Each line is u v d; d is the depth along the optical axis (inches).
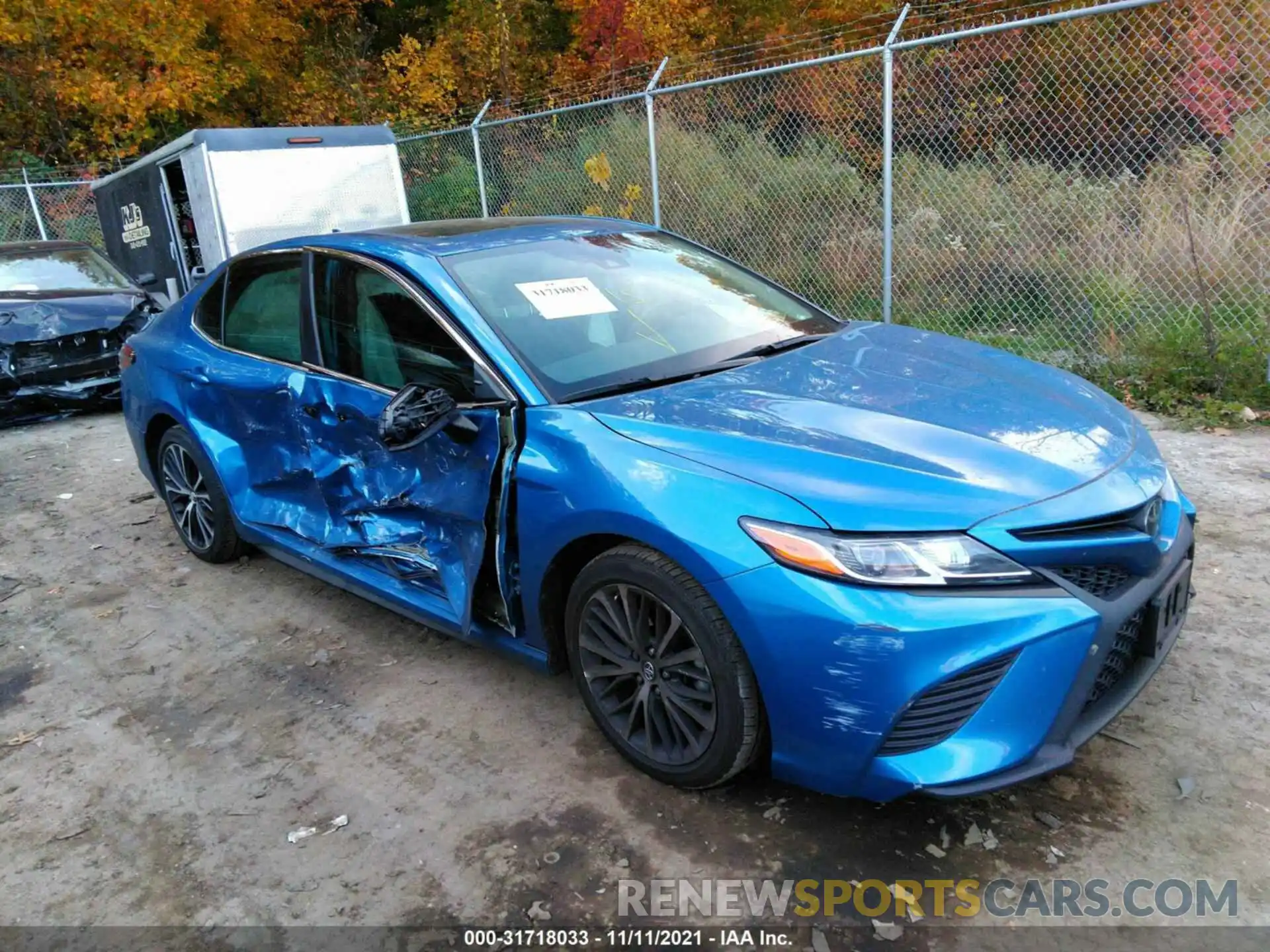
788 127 335.3
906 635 79.1
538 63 693.3
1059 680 81.3
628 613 97.9
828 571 81.7
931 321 290.5
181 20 645.3
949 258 289.0
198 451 163.3
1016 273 279.3
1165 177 253.1
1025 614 80.4
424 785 105.5
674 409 102.3
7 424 308.2
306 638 144.7
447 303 117.2
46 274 327.6
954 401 104.3
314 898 89.3
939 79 293.0
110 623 155.6
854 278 309.1
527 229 142.7
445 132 404.8
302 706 125.0
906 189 299.3
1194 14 240.8
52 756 117.8
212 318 162.6
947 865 87.4
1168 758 100.3
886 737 81.6
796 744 87.1
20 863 97.7
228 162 343.6
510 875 90.3
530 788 103.3
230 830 100.3
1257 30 233.5
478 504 108.8
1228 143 243.6
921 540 81.4
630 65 622.2
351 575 135.3
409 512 122.7
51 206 609.0
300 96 728.3
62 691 134.5
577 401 107.3
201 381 156.3
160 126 685.9
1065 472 89.9
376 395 122.8
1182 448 202.4
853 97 313.6
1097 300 260.2
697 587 90.0
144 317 321.7
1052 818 92.5
